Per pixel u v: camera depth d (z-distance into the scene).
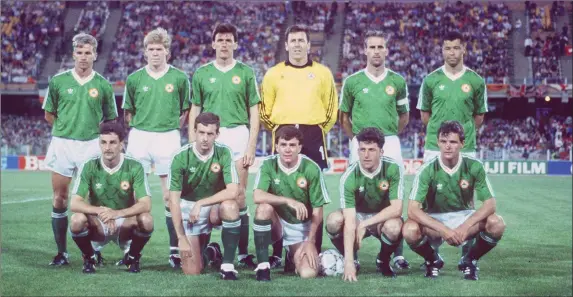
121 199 5.39
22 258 5.98
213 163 5.29
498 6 30.78
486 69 28.70
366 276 5.22
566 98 25.36
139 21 31.38
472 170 5.20
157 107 6.33
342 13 31.41
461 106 6.20
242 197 5.94
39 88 27.02
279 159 5.29
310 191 5.27
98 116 6.09
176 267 5.63
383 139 5.16
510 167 24.00
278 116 5.99
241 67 6.19
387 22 30.86
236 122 6.17
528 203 12.48
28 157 25.25
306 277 5.12
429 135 6.34
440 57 29.72
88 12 31.47
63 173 5.88
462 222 5.36
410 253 6.64
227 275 5.02
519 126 27.38
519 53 29.31
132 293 4.47
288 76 6.00
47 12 31.03
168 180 5.27
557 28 29.88
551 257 6.34
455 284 4.89
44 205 11.32
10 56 29.70
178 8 31.66
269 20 31.77
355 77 6.23
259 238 5.03
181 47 30.75
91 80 6.05
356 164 5.29
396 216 5.17
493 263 5.97
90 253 5.31
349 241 5.12
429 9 31.22
